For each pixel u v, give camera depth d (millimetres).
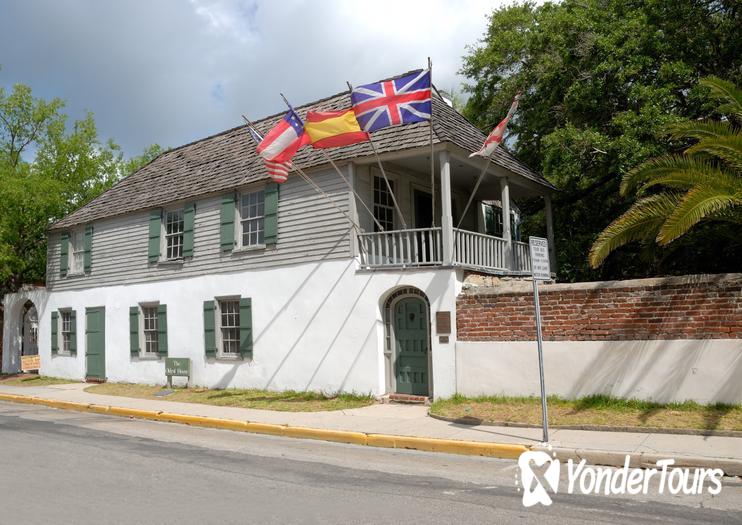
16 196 21969
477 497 6570
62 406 15672
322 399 13703
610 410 10219
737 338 9609
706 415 9336
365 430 10383
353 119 12609
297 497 6621
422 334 13148
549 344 11250
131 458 8922
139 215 19016
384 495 6684
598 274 20172
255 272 15648
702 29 15633
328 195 14367
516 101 12414
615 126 16172
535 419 10203
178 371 16875
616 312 10664
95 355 19969
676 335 10109
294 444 10141
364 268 13617
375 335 13320
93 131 26562
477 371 11977
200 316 16859
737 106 11359
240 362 15766
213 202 16891
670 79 15156
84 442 10375
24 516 5930
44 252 25344
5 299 24047
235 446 9977
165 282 17906
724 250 14148
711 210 9648
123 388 17812
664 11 15781
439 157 13500
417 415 11562
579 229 21562
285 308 14930
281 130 12797
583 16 17266
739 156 10406
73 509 6180
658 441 8547
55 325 21766
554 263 17547
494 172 15281
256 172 16141
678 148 15031
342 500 6480
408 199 15625
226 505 6316
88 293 20516
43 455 9148
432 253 12867
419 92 12195
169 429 11969
